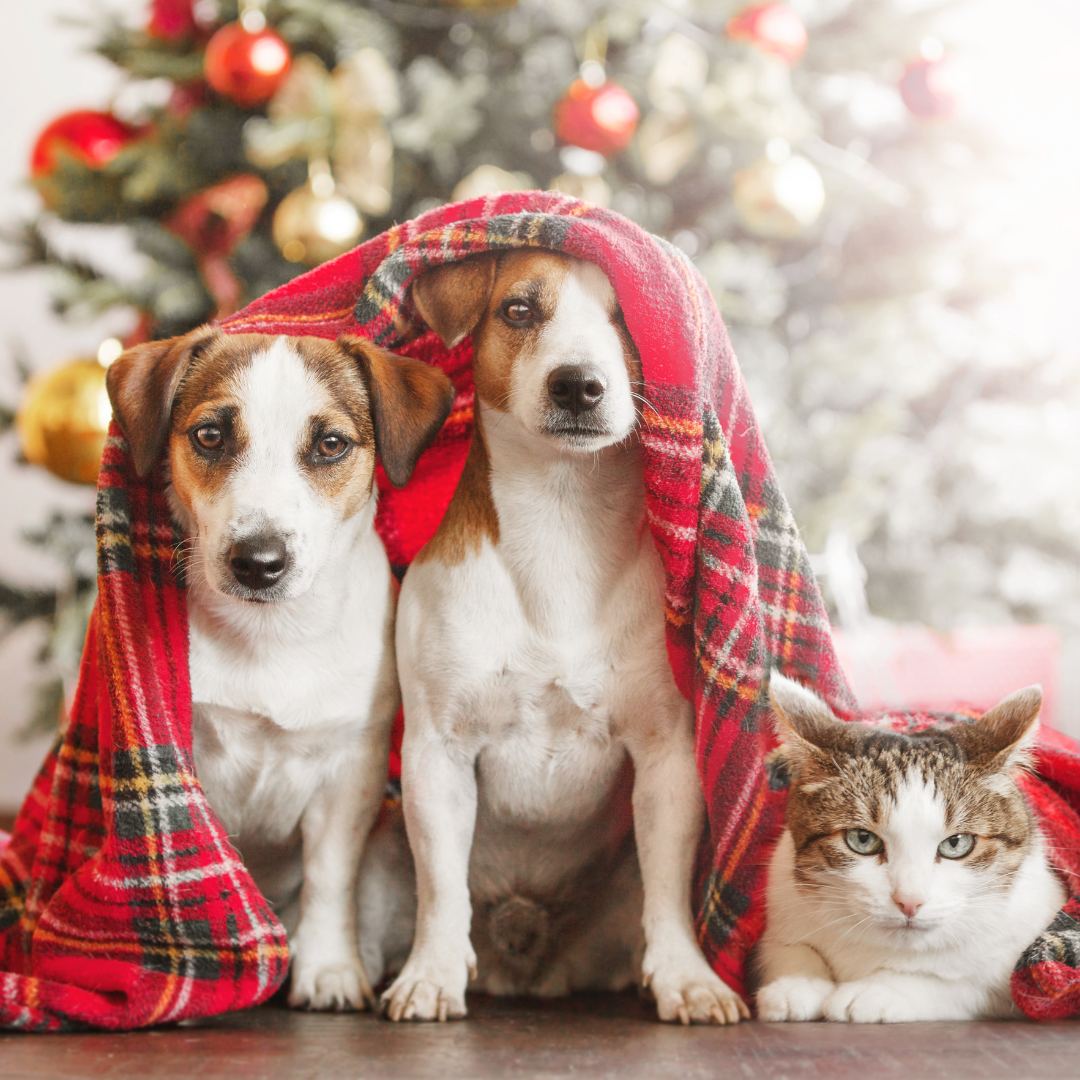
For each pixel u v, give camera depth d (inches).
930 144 142.3
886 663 123.3
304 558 53.3
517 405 55.5
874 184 130.3
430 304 59.1
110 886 50.9
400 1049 43.1
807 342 135.8
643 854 55.6
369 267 61.1
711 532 54.5
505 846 60.9
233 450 55.0
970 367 143.8
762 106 123.4
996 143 142.1
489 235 56.4
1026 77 180.7
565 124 120.7
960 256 139.7
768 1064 39.9
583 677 56.1
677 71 124.9
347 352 58.6
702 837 57.6
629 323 54.3
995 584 138.2
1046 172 176.2
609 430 53.9
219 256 128.2
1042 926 51.9
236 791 59.0
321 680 57.4
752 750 54.8
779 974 53.8
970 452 139.4
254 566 51.6
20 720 191.3
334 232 114.5
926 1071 38.8
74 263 134.9
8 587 137.7
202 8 136.3
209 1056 41.7
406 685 57.8
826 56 138.5
